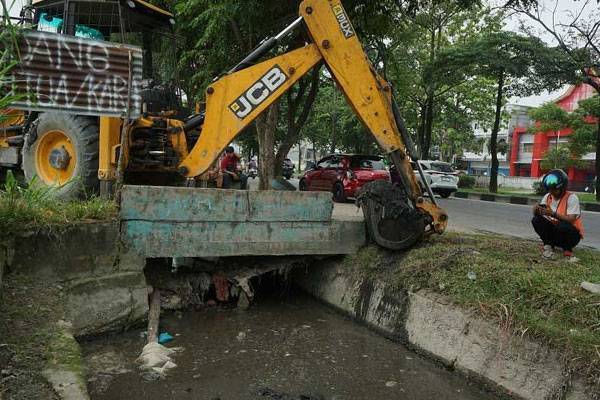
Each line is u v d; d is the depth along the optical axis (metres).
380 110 6.41
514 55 20.88
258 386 4.39
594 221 14.13
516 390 4.09
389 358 5.11
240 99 6.25
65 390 3.10
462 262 5.53
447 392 4.37
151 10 8.16
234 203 6.09
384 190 6.48
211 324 6.00
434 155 46.44
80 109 6.00
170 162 7.49
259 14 10.14
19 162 8.70
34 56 5.77
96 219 5.50
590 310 4.16
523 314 4.36
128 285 5.54
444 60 22.22
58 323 4.21
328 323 6.21
